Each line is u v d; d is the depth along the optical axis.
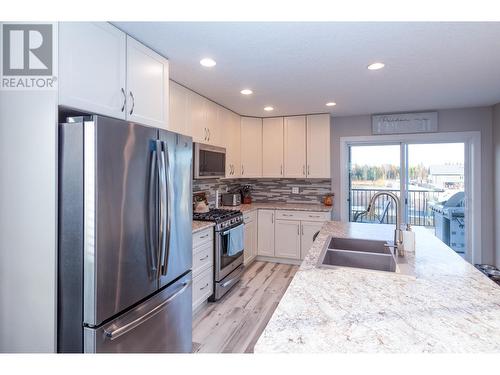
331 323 0.92
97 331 1.33
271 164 4.46
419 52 2.13
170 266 1.85
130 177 1.50
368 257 1.79
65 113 1.55
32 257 1.35
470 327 0.89
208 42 1.95
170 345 1.87
